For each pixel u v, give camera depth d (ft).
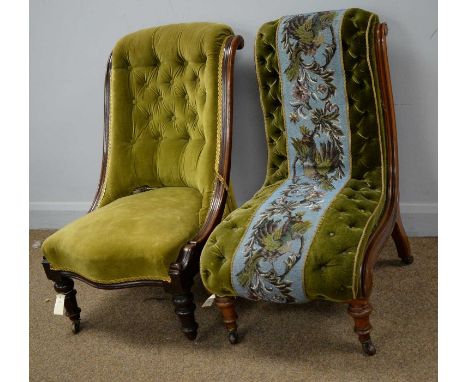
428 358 4.37
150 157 5.84
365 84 4.99
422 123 5.90
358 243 4.12
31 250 7.20
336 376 4.31
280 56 5.30
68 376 4.72
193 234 4.88
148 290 6.05
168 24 5.84
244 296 4.39
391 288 5.38
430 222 6.23
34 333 5.42
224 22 6.11
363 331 4.32
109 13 6.44
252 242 4.34
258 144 6.44
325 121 5.26
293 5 5.87
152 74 5.81
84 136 7.17
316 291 4.07
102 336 5.26
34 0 6.60
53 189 7.57
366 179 5.14
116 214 4.99
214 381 4.44
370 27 4.89
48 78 6.96
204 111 5.37
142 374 4.64
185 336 5.09
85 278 4.89
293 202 4.78
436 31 5.56
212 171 5.28
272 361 4.60
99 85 6.84
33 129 7.28
